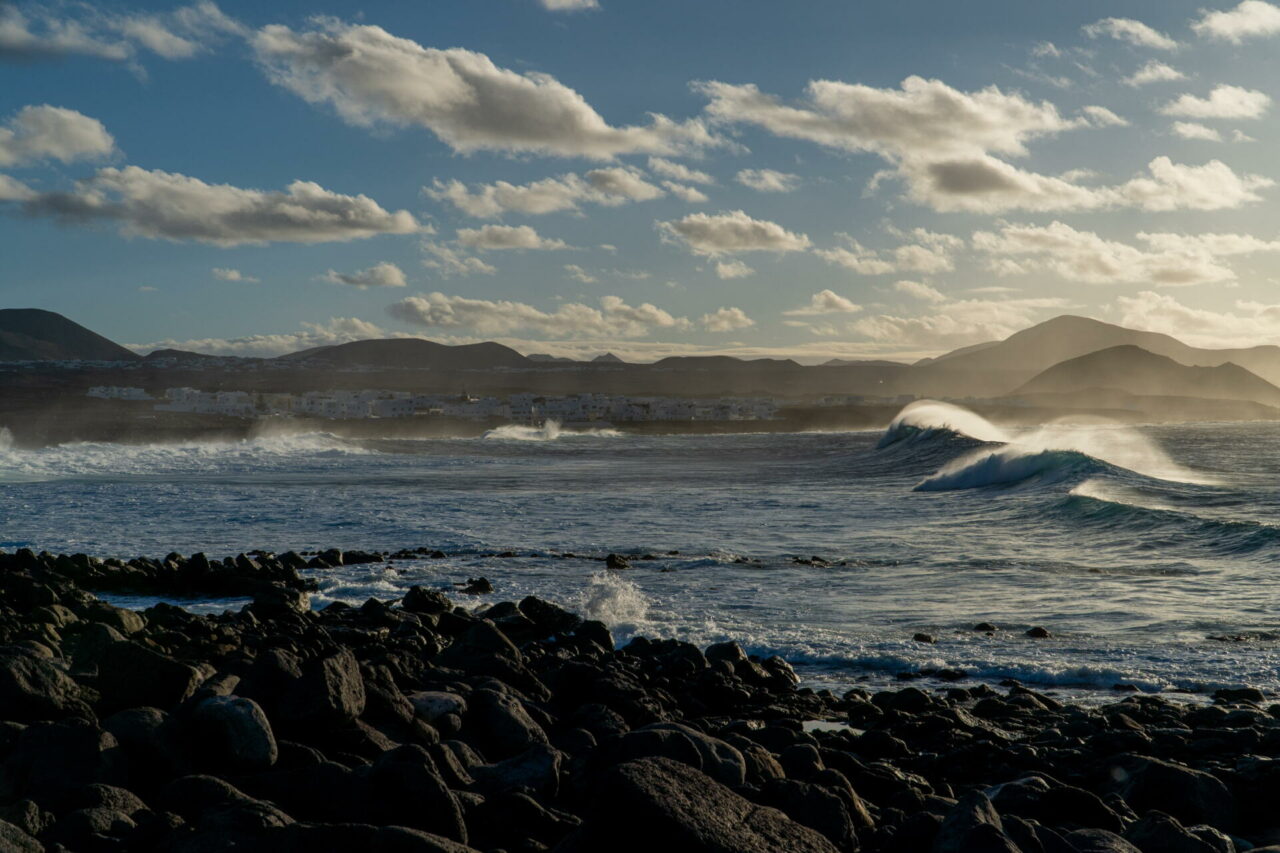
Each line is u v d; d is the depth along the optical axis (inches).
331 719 268.5
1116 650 589.0
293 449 3326.8
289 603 661.3
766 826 188.7
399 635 569.9
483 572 911.0
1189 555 967.6
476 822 223.9
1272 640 612.1
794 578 866.8
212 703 248.7
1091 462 1668.3
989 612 713.0
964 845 197.0
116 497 1601.9
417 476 2294.5
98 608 476.1
